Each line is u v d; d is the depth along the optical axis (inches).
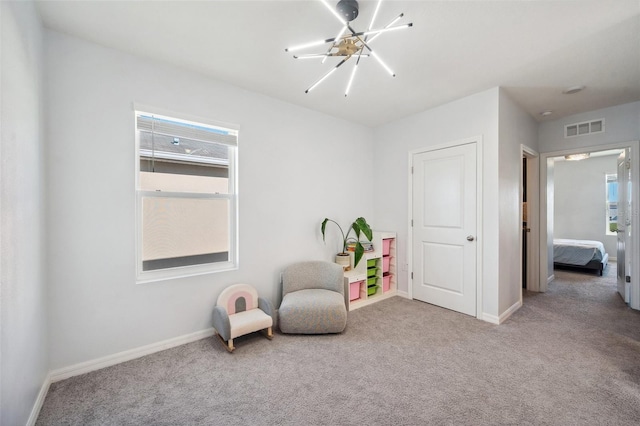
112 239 81.9
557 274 193.2
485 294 113.4
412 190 142.0
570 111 136.3
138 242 88.8
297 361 82.7
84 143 77.7
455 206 123.9
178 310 93.3
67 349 75.1
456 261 123.6
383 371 77.4
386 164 154.7
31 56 61.2
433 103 126.3
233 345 92.5
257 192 113.0
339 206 143.9
